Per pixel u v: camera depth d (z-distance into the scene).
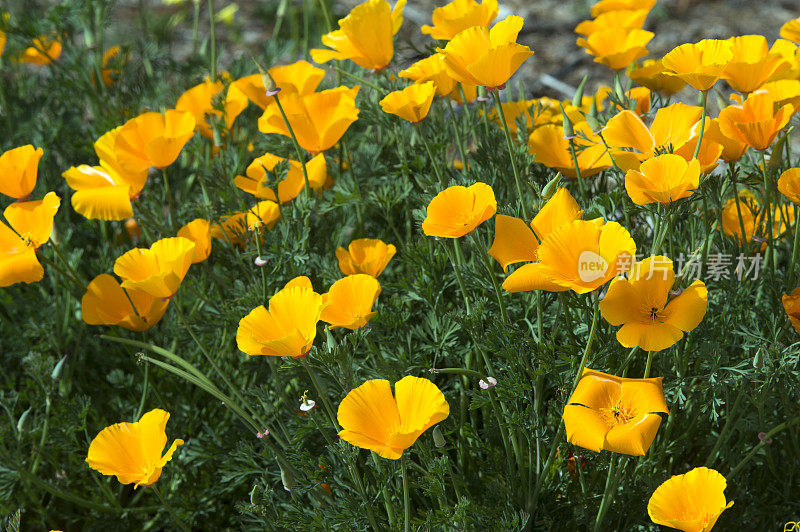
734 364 1.63
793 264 1.67
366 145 1.90
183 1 3.51
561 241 1.53
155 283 1.62
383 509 1.66
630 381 1.54
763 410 1.64
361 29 1.77
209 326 1.79
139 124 1.76
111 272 1.89
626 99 1.78
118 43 2.69
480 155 1.81
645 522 1.65
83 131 2.17
